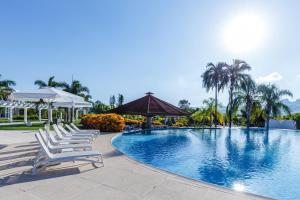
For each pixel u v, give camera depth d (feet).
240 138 60.18
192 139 54.65
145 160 30.96
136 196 13.57
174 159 31.68
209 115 97.19
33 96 39.73
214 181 22.36
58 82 119.85
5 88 126.72
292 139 59.98
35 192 13.93
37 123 79.87
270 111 97.45
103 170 18.98
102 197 13.34
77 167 19.80
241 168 27.17
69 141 27.07
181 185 15.53
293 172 25.50
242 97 96.48
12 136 40.34
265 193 19.31
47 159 17.99
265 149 42.09
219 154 35.73
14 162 21.27
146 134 60.54
